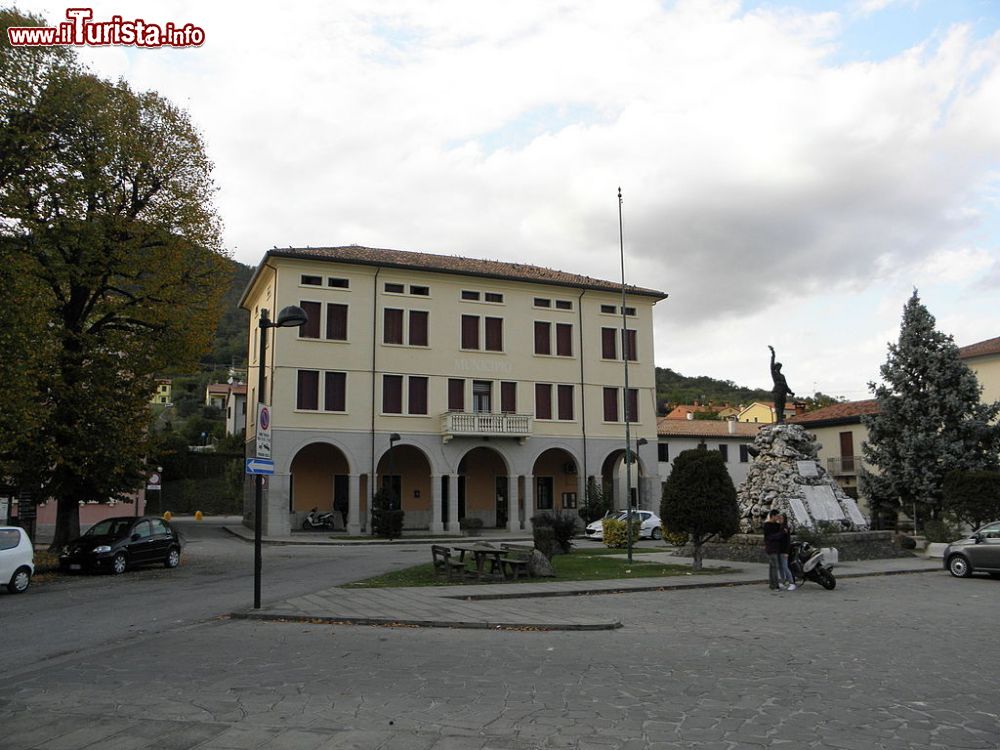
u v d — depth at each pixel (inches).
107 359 916.6
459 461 1633.9
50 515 1453.0
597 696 284.2
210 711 263.3
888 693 292.5
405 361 1617.9
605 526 1189.1
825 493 994.7
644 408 1825.8
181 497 2358.5
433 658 356.8
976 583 741.9
